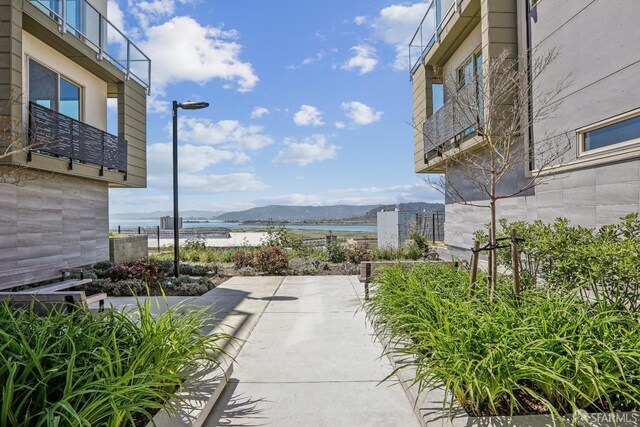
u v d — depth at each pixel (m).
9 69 7.70
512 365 2.52
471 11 8.41
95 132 10.95
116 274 8.78
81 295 4.25
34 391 2.26
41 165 9.03
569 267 3.70
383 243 16.70
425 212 16.91
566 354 2.61
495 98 5.24
